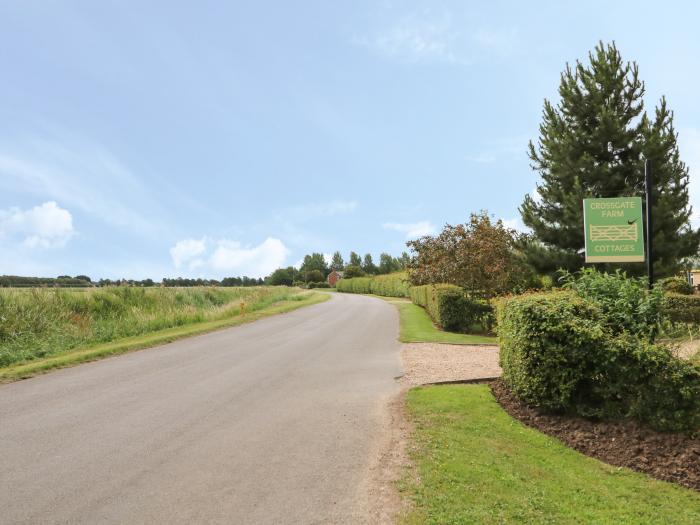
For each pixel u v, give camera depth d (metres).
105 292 21.30
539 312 7.09
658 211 18.92
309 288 104.75
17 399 8.30
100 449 5.83
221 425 6.75
